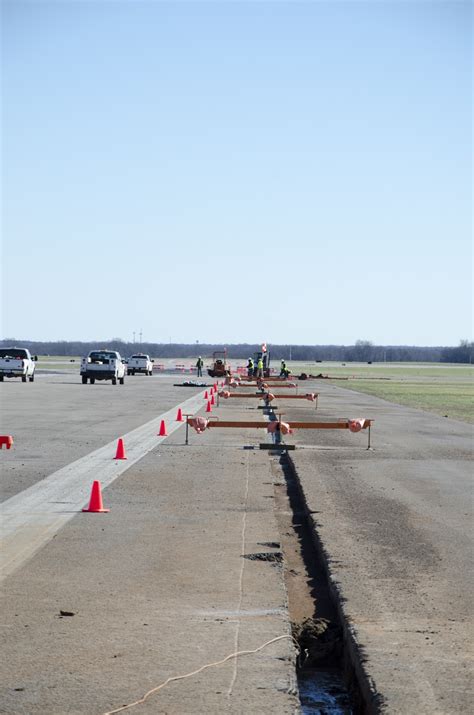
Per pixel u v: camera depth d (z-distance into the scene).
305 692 7.25
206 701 6.31
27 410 36.97
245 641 7.63
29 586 9.46
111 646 7.49
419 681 6.68
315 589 10.07
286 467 20.75
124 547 11.43
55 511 13.94
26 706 6.21
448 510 14.52
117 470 18.75
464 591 9.41
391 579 9.89
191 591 9.33
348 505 14.80
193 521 13.27
